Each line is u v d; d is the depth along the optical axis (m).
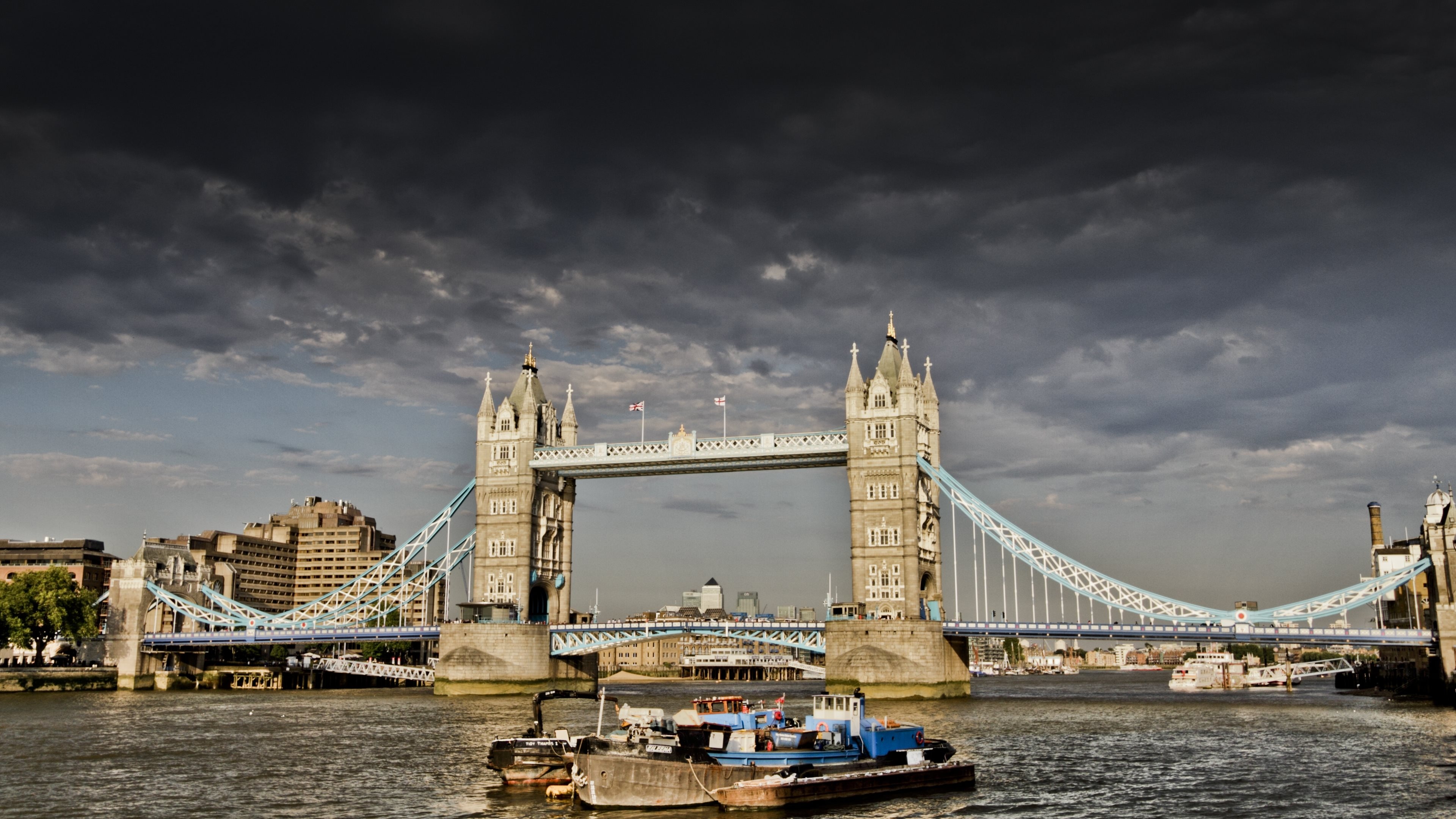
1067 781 81.38
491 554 194.00
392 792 76.81
